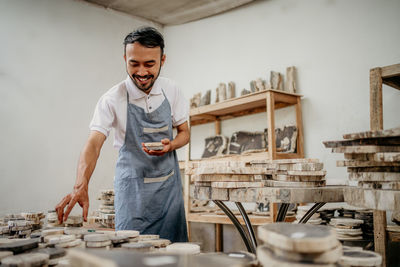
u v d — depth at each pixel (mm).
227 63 4027
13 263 832
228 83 3777
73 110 3883
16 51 3547
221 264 727
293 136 3152
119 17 4398
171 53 4648
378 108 2176
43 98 3680
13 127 3463
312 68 3246
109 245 1058
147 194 1788
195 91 4352
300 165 1454
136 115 1849
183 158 4434
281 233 771
